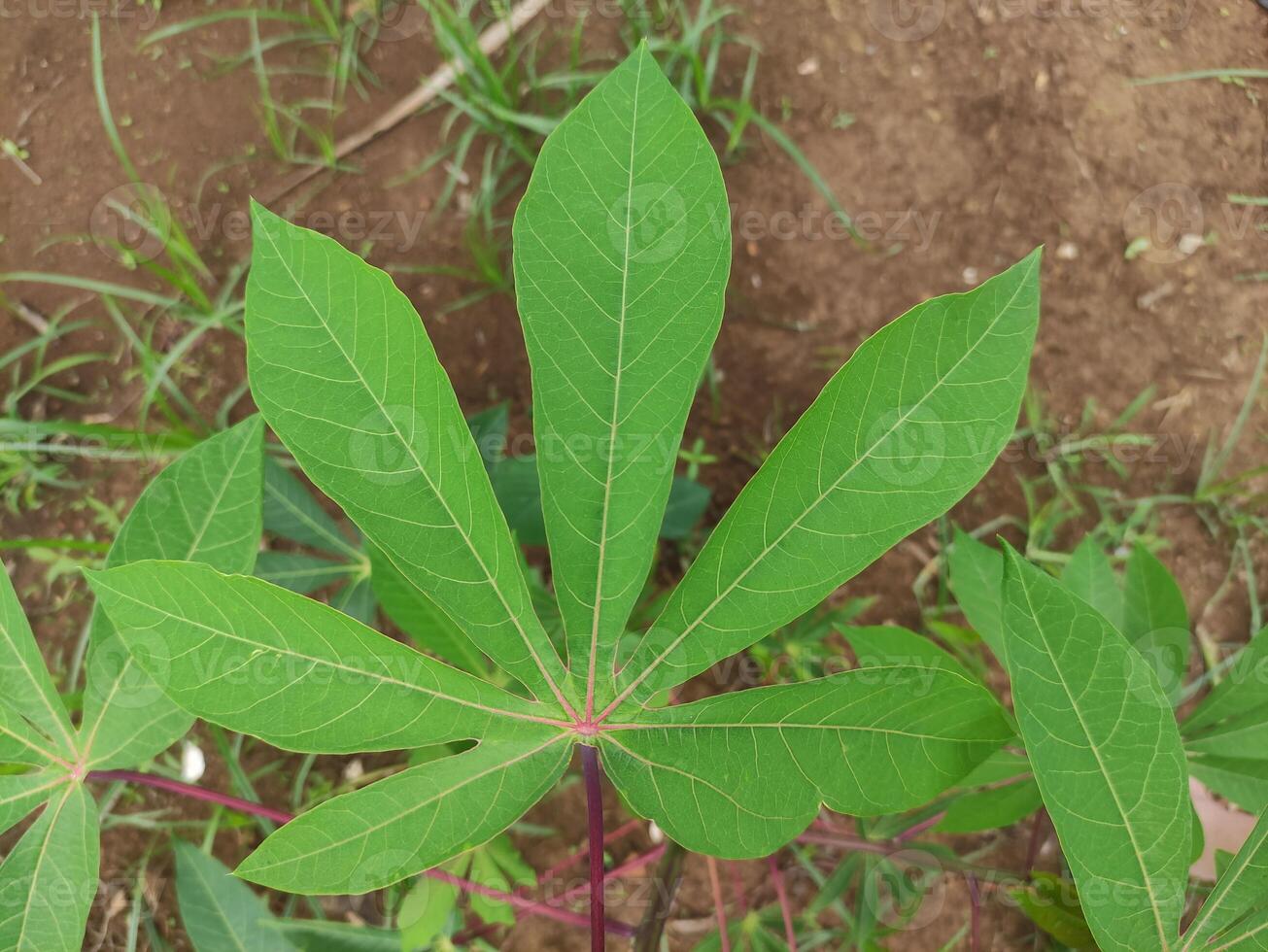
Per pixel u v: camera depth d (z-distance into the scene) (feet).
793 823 0.80
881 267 2.05
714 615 0.83
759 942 1.51
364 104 2.14
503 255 2.10
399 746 0.82
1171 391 2.02
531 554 1.96
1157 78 2.05
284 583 1.54
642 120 0.76
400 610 1.28
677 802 0.83
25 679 1.02
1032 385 2.03
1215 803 1.77
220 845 1.94
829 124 2.07
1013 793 1.26
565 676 0.86
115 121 2.14
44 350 2.10
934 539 2.01
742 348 2.06
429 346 0.77
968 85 2.06
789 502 0.79
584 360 0.80
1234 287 2.03
